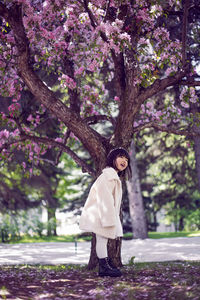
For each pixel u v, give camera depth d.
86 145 6.57
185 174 18.55
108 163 5.47
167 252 9.84
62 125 8.98
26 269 6.18
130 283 4.43
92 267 6.29
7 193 19.25
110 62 9.57
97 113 8.76
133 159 17.67
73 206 21.56
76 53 7.31
